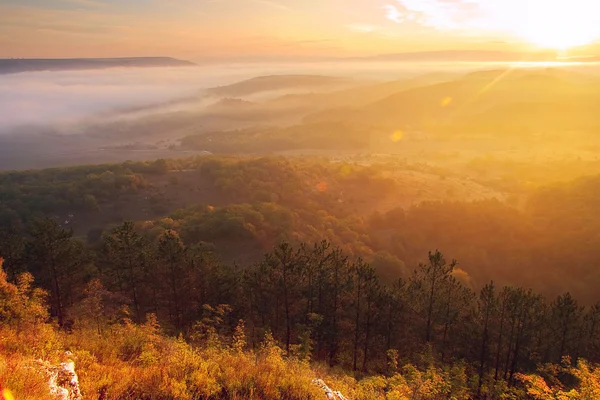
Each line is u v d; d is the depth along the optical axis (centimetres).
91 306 2902
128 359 1585
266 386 1327
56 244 3195
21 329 1772
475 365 3256
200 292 3459
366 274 3350
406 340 3431
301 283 3409
